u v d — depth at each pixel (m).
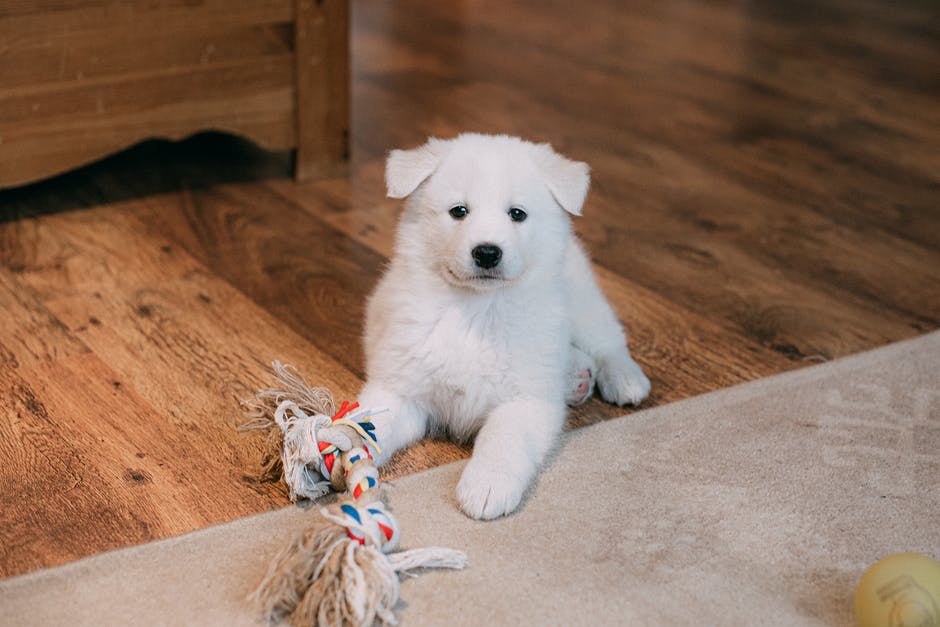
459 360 1.62
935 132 3.41
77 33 2.50
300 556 1.29
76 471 1.62
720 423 1.78
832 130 3.41
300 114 2.85
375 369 1.70
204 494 1.57
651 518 1.52
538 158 1.64
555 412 1.67
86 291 2.24
